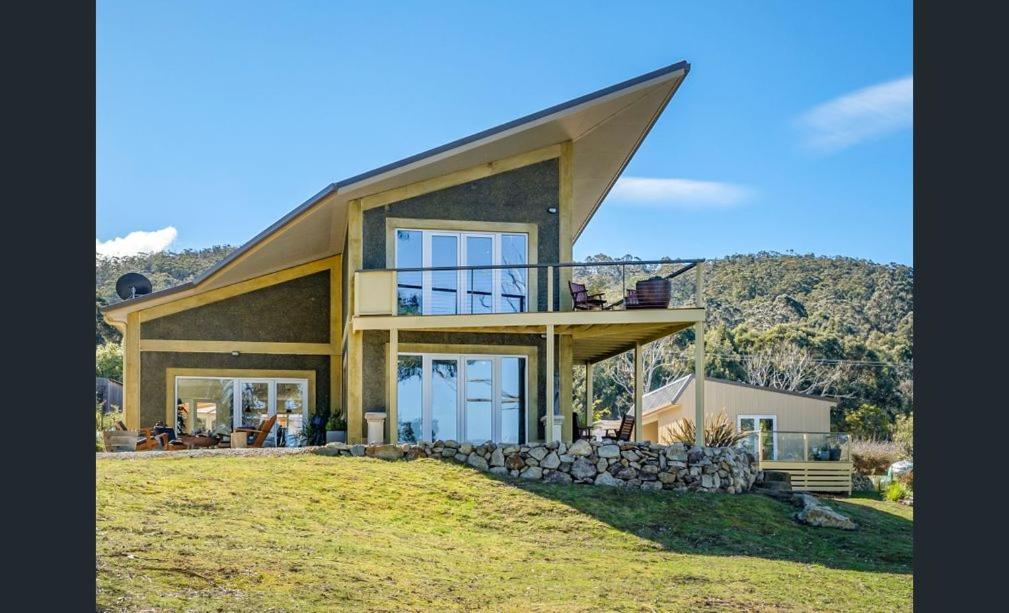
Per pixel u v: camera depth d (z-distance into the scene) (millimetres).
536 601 11156
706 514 16656
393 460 18062
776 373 65688
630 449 18297
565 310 21719
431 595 10953
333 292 27234
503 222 21750
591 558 13672
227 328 26547
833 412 64062
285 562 11219
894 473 30266
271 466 16594
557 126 20797
